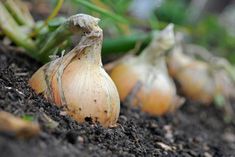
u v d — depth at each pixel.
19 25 0.85
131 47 0.92
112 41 0.92
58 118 0.62
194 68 1.12
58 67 0.65
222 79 1.14
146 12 1.41
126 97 0.85
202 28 1.50
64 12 1.09
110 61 0.95
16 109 0.59
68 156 0.54
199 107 1.12
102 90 0.65
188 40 1.48
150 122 0.83
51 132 0.57
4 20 0.79
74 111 0.64
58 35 0.72
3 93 0.62
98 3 0.91
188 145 0.84
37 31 0.80
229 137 1.04
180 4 1.66
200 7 1.86
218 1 1.98
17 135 0.52
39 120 0.59
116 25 0.99
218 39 1.55
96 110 0.65
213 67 1.13
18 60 0.79
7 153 0.51
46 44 0.76
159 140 0.78
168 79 0.89
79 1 0.79
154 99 0.86
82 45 0.66
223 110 1.16
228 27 1.79
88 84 0.65
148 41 0.91
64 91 0.64
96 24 0.66
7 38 0.84
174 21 1.53
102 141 0.63
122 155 0.61
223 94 1.15
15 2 0.89
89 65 0.66
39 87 0.66
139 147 0.68
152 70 0.87
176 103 0.99
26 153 0.52
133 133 0.70
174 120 0.94
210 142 0.93
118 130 0.67
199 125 1.03
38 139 0.54
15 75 0.71
